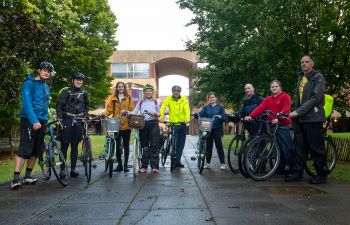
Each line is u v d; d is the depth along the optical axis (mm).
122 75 51062
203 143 8391
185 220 4172
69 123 7641
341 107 10633
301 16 9773
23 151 6469
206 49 14430
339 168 8719
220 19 11953
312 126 6703
